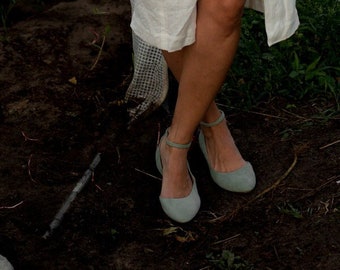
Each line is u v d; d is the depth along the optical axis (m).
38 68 3.24
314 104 3.03
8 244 2.50
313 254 2.42
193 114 2.42
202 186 2.72
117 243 2.51
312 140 2.86
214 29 2.18
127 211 2.63
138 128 2.99
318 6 3.34
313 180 2.69
